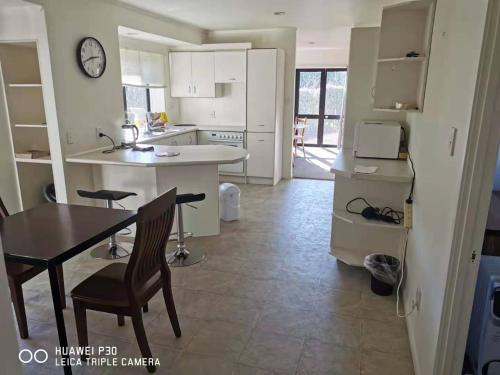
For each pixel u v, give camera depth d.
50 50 3.29
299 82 9.80
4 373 0.89
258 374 2.07
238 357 2.20
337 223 3.41
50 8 3.26
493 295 1.61
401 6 2.55
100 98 3.94
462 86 1.52
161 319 2.55
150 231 1.94
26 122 3.78
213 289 2.94
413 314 2.32
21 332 2.33
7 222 2.24
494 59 1.27
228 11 4.64
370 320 2.56
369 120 3.75
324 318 2.58
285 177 6.61
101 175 3.89
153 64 5.85
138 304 1.99
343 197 3.35
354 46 3.67
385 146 3.41
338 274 3.19
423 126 2.51
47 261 1.76
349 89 3.78
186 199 3.13
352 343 2.32
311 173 7.02
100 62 3.88
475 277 1.51
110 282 2.13
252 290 2.93
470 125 1.36
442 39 2.04
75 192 3.72
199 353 2.23
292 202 5.22
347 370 2.10
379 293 2.86
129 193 3.30
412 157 3.04
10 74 3.58
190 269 3.25
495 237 1.75
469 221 1.44
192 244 3.78
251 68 5.78
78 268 3.28
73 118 3.61
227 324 2.50
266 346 2.29
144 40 5.53
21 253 1.82
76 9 3.55
